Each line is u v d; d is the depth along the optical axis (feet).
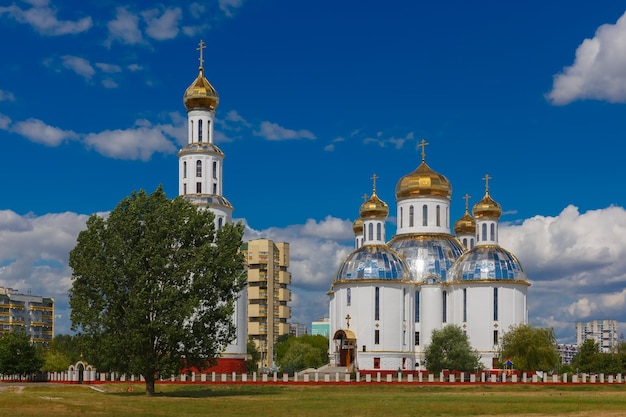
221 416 226.99
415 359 536.01
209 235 358.23
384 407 264.93
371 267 526.98
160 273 335.67
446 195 578.25
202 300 346.54
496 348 524.11
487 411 250.37
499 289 529.04
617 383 463.83
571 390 419.13
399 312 526.16
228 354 485.97
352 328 524.52
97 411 242.58
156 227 341.21
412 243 565.53
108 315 330.75
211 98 516.73
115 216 344.49
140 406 265.34
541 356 497.87
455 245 571.69
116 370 340.80
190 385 416.46
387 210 552.82
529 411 250.78
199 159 510.17
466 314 533.14
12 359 544.21
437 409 257.34
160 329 328.08
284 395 344.90
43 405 262.06
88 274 334.65
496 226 553.23
